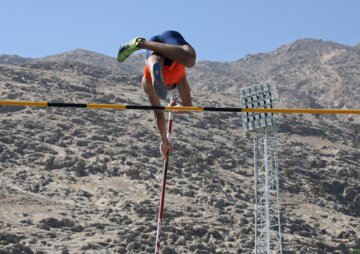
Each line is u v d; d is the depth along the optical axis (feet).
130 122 552.41
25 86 575.79
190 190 419.74
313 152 589.73
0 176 390.42
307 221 431.43
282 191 477.36
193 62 33.86
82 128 501.15
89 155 450.30
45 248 296.30
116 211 369.09
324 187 505.25
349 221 446.60
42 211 348.79
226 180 465.88
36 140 456.45
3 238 291.58
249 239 360.48
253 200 442.50
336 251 386.93
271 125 269.44
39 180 396.78
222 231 363.15
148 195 400.06
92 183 409.08
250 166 516.32
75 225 334.65
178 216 375.45
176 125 575.79
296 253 361.71
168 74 35.47
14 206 347.77
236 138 591.78
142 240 324.60
